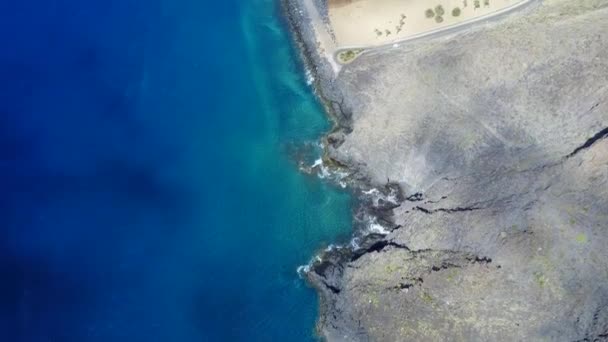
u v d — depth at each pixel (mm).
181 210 102125
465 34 99812
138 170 104438
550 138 90250
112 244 100375
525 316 81250
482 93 95125
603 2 93438
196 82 108688
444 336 84312
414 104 98562
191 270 98938
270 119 105438
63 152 105625
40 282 98375
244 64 108750
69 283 98375
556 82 91562
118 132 106750
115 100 108438
